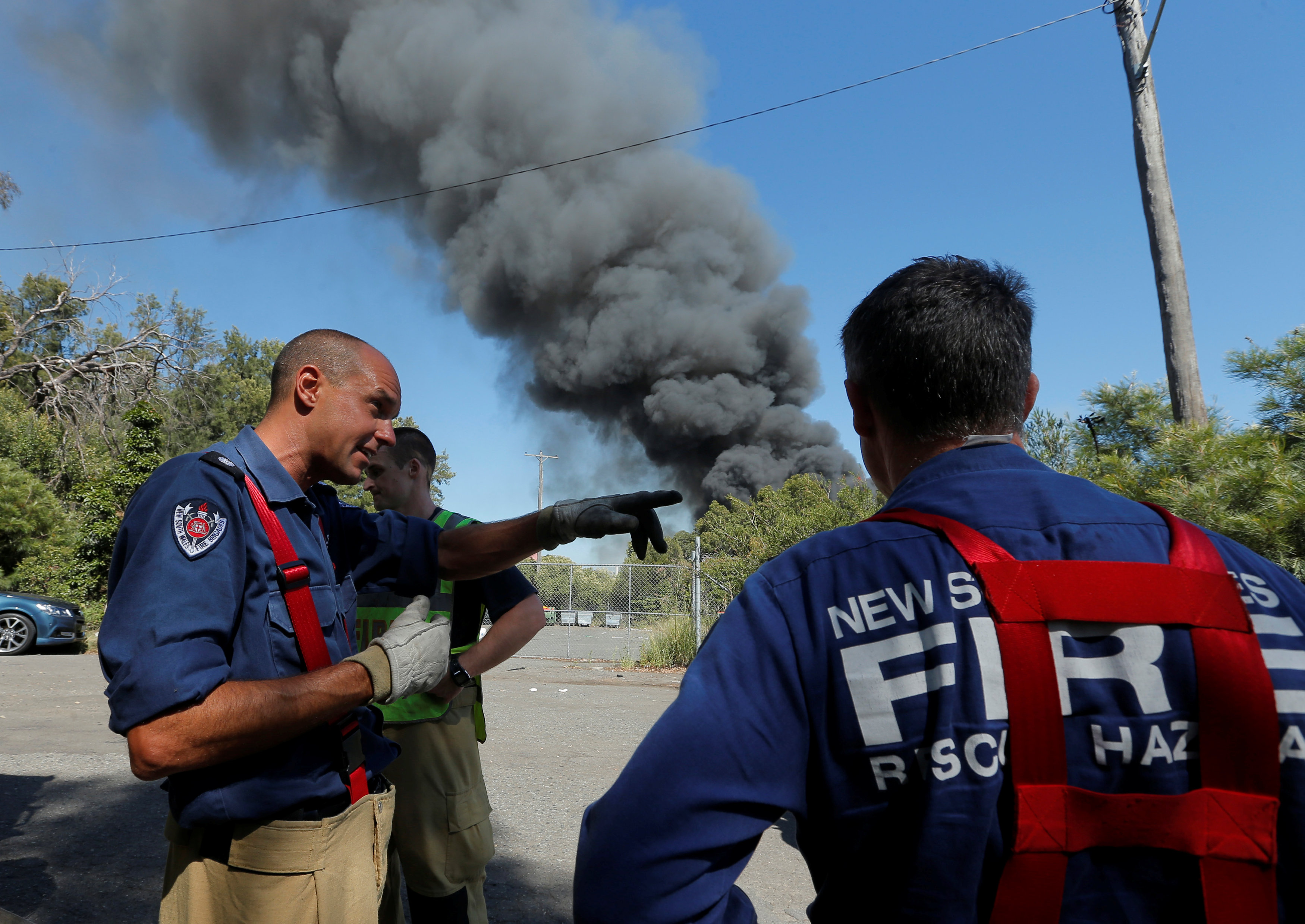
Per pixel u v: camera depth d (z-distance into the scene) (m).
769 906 3.15
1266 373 3.81
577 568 16.16
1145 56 6.39
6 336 24.59
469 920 2.20
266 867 1.34
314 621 1.42
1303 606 0.75
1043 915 0.66
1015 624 0.72
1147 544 0.77
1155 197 6.29
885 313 0.94
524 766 5.25
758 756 0.76
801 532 11.13
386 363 1.64
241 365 36.50
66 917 2.84
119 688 1.20
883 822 0.73
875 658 0.75
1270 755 0.67
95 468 19.34
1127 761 0.68
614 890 0.75
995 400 0.89
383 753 1.59
